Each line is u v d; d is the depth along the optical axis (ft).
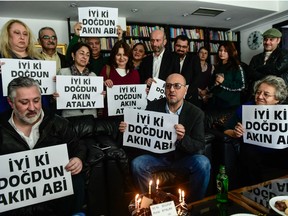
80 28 7.68
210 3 12.21
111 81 7.88
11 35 6.02
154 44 8.66
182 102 6.40
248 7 12.94
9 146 4.43
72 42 8.31
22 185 4.26
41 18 13.53
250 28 17.13
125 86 7.98
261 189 4.54
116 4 12.01
